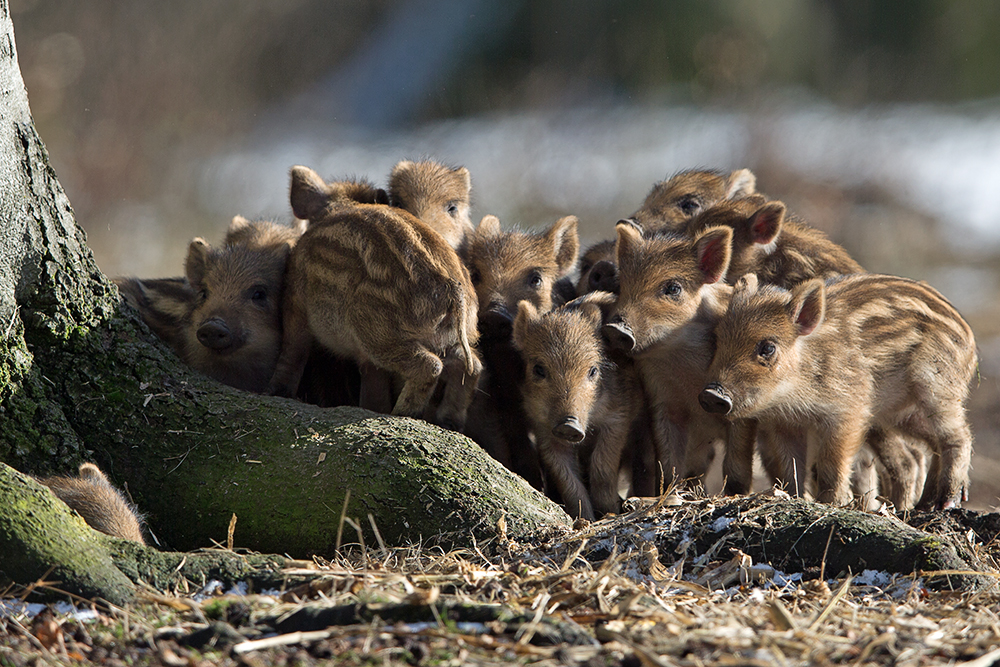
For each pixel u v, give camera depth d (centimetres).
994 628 1009
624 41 6494
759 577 1187
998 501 2255
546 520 1319
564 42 6712
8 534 1112
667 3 6538
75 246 1455
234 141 5691
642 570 1198
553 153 5488
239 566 1160
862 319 1720
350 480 1306
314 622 995
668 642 947
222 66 5919
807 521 1243
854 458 1755
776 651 930
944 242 4622
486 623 981
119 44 5506
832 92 6406
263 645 938
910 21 6869
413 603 998
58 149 4934
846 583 1110
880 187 5025
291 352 1669
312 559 1278
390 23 7338
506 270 1831
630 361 1745
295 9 6700
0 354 1351
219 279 1720
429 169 2069
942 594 1138
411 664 905
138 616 1043
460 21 7081
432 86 6700
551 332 1630
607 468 1691
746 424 1658
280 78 6594
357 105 6712
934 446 1809
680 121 5909
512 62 6825
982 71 6744
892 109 6341
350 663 907
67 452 1375
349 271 1553
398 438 1345
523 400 1680
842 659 937
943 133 5922
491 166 5447
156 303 1781
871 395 1714
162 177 5009
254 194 5022
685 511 1295
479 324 1769
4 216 1366
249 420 1411
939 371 1766
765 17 6462
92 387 1423
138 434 1407
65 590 1088
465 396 1562
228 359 1728
